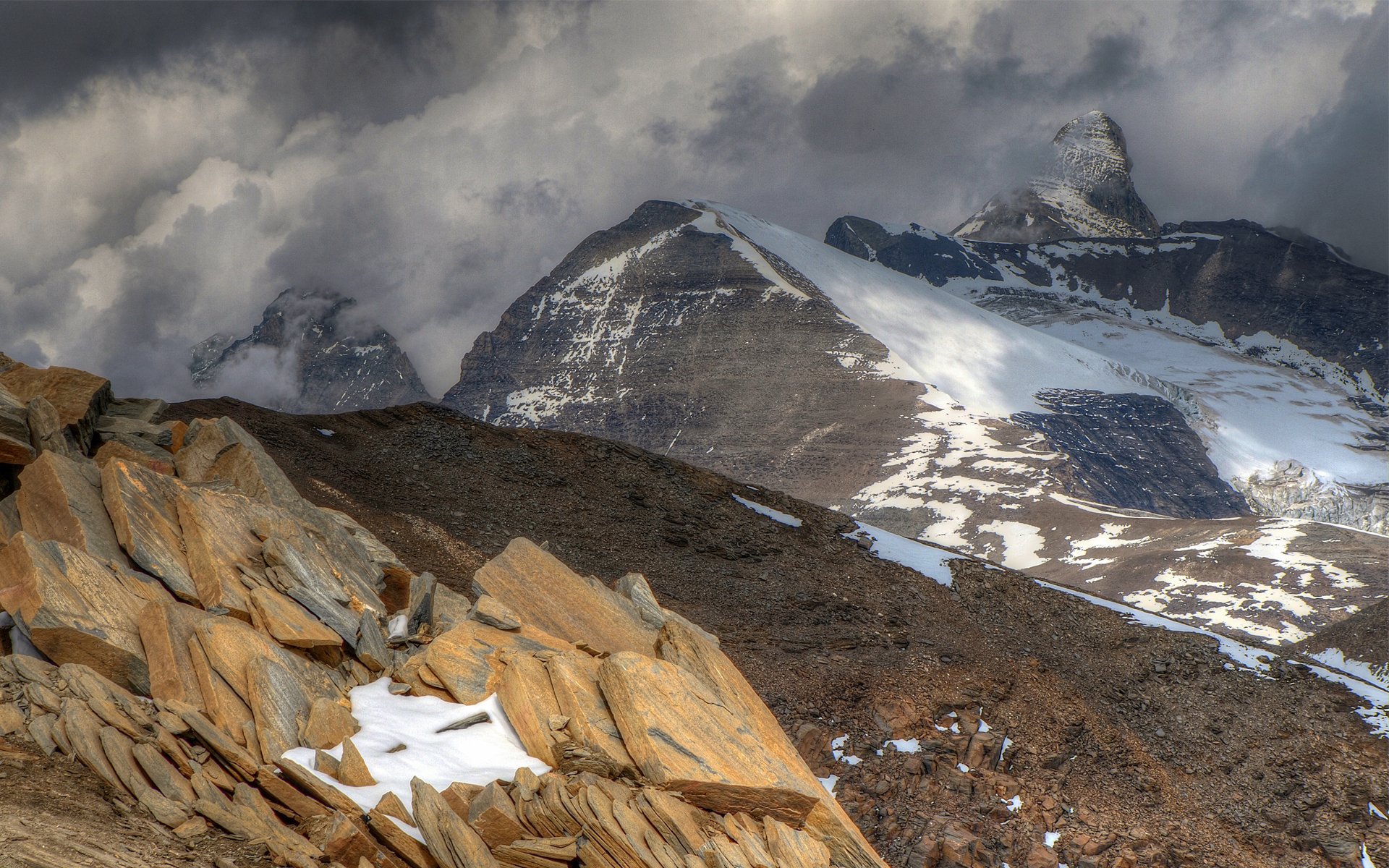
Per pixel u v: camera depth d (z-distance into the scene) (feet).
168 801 29.81
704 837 34.19
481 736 38.83
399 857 30.99
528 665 41.63
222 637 37.86
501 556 57.52
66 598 36.55
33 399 53.47
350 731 36.55
